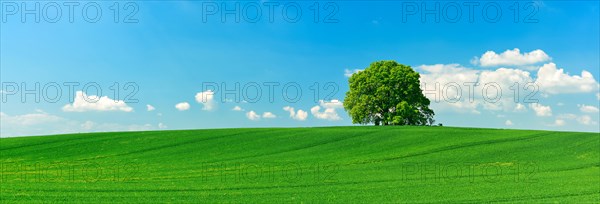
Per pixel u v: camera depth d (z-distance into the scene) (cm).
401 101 5475
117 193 2334
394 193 2352
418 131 4869
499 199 2183
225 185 2598
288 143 4438
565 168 3234
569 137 4416
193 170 3253
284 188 2505
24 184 2597
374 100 5547
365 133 4828
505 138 4462
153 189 2453
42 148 4334
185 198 2222
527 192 2345
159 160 3784
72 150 4250
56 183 2644
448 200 2173
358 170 3212
